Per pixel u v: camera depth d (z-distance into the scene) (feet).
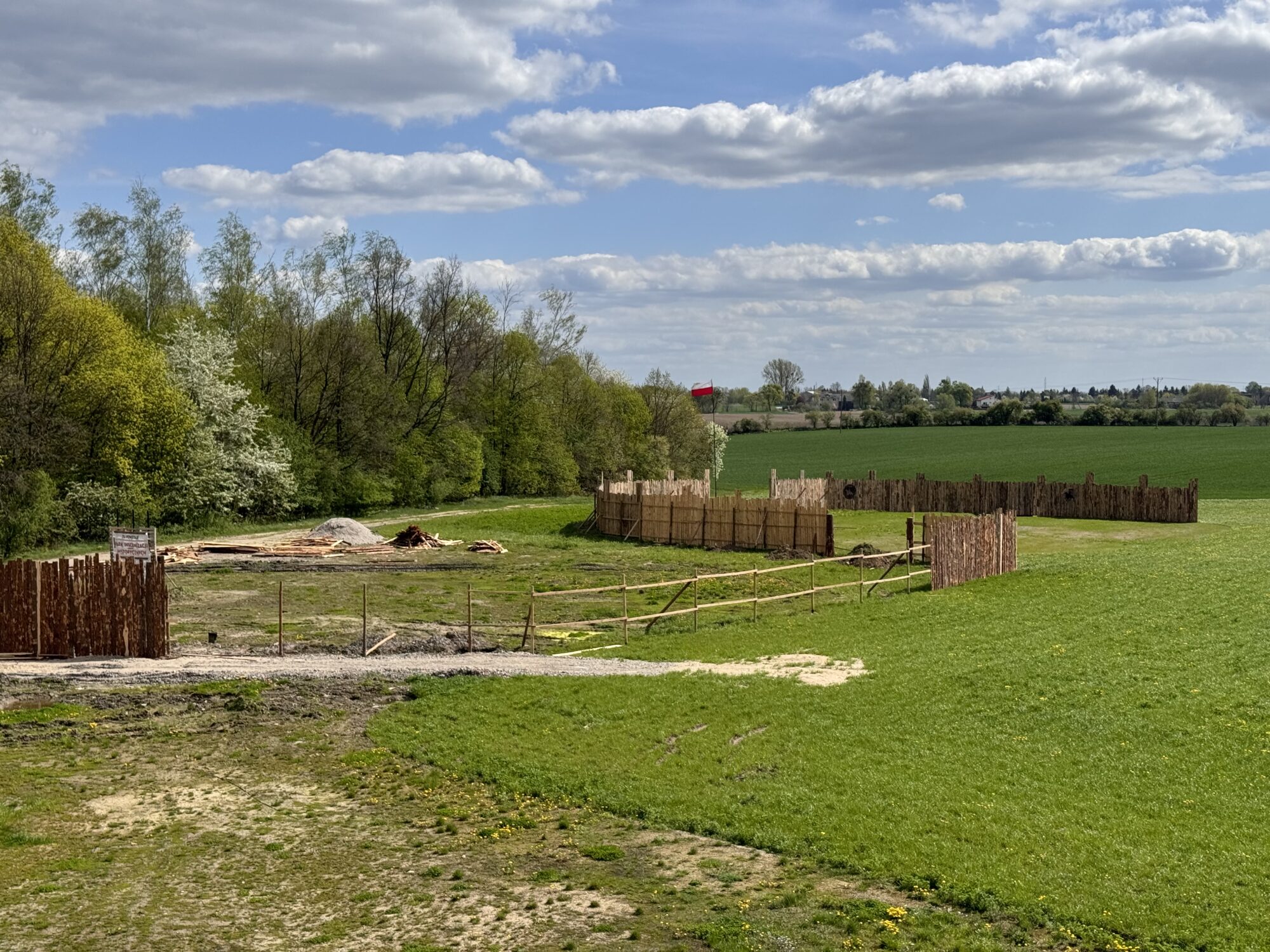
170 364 215.72
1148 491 216.74
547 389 335.88
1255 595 107.96
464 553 176.24
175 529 203.31
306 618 113.19
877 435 593.01
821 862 50.16
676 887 47.80
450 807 58.70
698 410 392.06
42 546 174.70
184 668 85.76
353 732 72.59
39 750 67.97
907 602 116.47
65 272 247.50
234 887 48.57
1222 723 66.95
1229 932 42.06
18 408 173.88
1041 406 604.90
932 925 43.52
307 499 241.96
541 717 73.92
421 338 311.47
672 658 90.99
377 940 43.29
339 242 294.05
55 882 49.01
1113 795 56.90
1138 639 90.33
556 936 43.21
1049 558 150.10
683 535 189.98
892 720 70.64
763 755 64.69
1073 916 43.80
